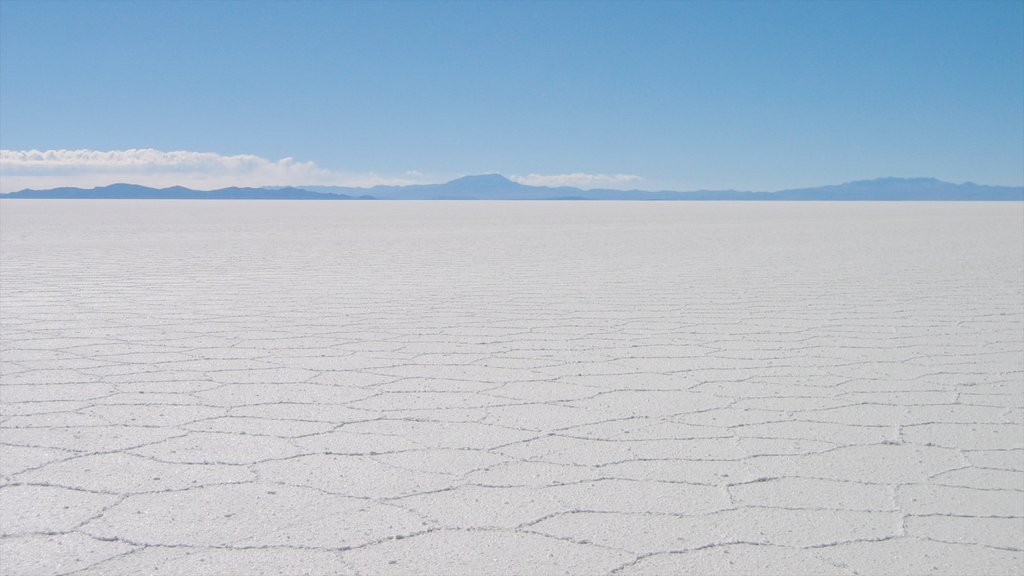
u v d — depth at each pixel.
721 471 2.59
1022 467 2.66
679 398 3.49
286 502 2.30
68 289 7.14
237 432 2.95
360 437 2.91
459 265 9.74
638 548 2.03
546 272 8.91
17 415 3.16
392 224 22.53
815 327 5.37
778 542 2.07
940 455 2.77
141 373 3.88
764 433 3.00
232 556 1.97
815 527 2.17
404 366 4.08
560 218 29.11
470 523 2.17
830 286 7.68
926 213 36.91
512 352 4.46
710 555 1.99
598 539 2.08
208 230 18.16
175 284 7.57
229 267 9.30
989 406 3.42
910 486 2.48
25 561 1.94
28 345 4.57
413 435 2.93
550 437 2.92
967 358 4.39
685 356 4.39
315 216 29.94
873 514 2.26
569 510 2.26
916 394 3.61
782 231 18.92
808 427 3.09
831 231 18.94
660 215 33.66
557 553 2.00
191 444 2.81
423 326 5.30
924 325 5.48
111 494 2.36
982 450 2.83
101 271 8.73
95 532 2.10
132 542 2.04
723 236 16.70
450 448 2.79
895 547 2.06
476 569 1.91
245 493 2.37
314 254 11.34
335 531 2.11
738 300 6.66
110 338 4.80
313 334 4.97
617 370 4.03
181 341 4.72
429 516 2.21
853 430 3.05
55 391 3.53
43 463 2.62
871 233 17.97
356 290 7.20
